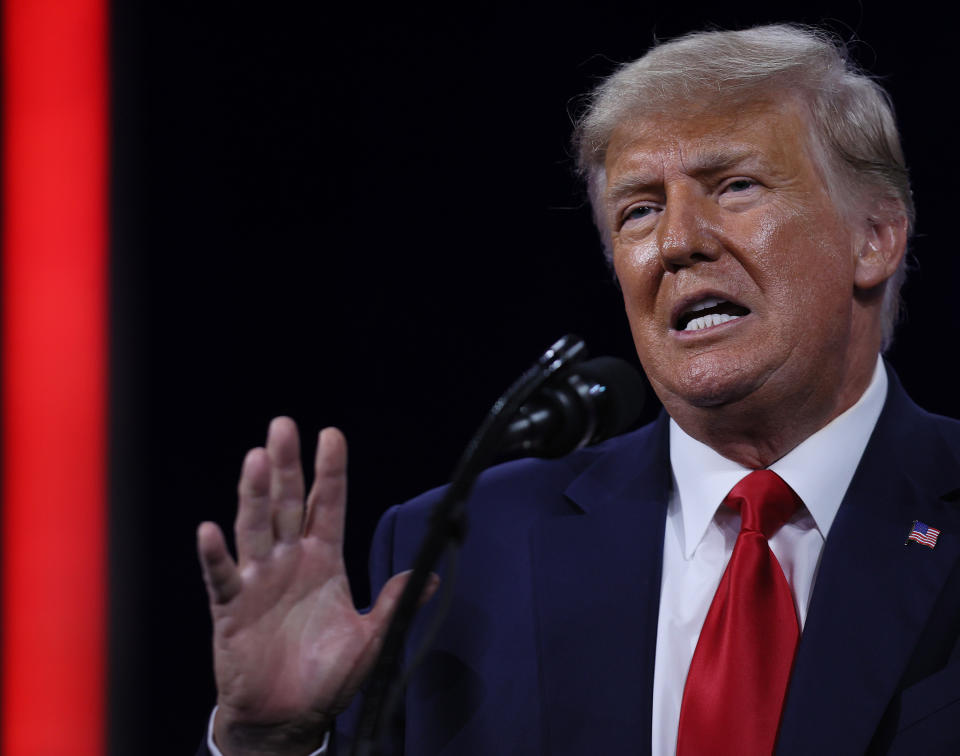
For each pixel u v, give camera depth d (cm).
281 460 412
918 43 920
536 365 344
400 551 533
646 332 471
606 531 495
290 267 1207
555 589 484
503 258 1149
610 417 372
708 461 481
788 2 964
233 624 409
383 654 320
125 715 1200
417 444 1166
